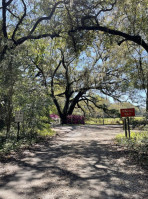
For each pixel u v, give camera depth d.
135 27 11.53
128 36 11.59
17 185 4.23
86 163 6.06
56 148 8.74
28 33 15.01
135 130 16.91
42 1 13.13
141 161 6.09
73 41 12.42
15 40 14.37
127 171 5.19
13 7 14.20
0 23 13.58
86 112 39.78
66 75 28.77
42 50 18.98
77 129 20.05
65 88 32.22
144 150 7.21
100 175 4.89
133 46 13.95
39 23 14.41
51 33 14.16
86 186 4.16
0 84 9.09
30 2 13.43
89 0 11.53
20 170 5.34
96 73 26.33
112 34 12.29
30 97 11.03
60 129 19.52
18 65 9.34
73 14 12.08
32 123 11.38
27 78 11.02
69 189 3.99
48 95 12.55
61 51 23.45
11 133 10.56
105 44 14.33
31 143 9.61
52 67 26.50
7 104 10.34
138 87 14.74
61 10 13.32
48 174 4.98
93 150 8.20
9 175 4.91
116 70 25.69
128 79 24.16
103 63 25.72
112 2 11.98
